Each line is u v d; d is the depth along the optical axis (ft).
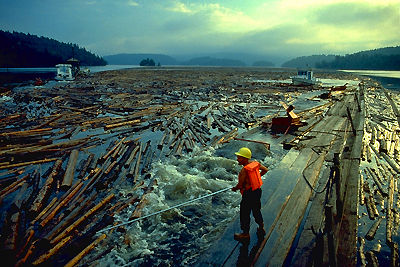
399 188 25.55
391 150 36.68
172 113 63.52
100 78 171.94
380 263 16.06
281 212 20.16
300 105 77.66
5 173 29.45
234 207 22.76
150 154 35.04
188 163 32.50
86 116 61.46
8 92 97.09
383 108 73.05
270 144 38.45
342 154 33.76
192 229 19.89
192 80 168.25
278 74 268.62
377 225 19.70
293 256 15.64
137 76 198.59
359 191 24.76
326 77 238.27
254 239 16.93
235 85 137.39
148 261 16.58
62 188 26.32
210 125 52.47
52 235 18.19
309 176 26.71
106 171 29.01
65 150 37.29
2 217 21.35
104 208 22.62
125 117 59.67
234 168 30.63
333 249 13.41
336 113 62.59
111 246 17.76
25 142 40.65
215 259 15.33
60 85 128.06
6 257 16.42
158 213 20.38
